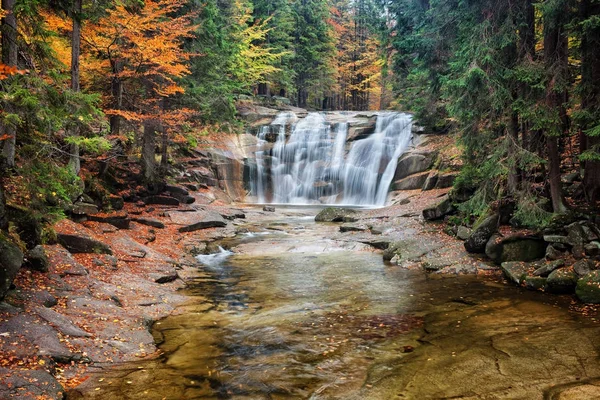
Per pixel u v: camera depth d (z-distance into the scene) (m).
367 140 33.56
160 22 15.96
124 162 20.78
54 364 5.79
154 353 6.75
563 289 9.60
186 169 28.36
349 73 58.06
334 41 53.31
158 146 26.20
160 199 20.61
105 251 11.37
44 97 8.11
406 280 11.57
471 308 8.96
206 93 22.41
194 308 9.20
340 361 6.43
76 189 10.29
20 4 8.34
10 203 8.63
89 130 13.77
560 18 10.31
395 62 24.58
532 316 8.25
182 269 12.71
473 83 11.46
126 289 9.47
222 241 17.25
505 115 12.27
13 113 7.22
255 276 12.24
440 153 25.58
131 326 7.59
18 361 5.59
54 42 13.70
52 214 9.12
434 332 7.61
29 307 7.04
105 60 16.80
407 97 28.44
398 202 25.66
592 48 10.06
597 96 10.21
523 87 11.43
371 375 5.93
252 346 7.07
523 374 5.81
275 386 5.62
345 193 32.56
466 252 13.27
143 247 13.12
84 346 6.44
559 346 6.71
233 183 32.06
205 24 20.78
